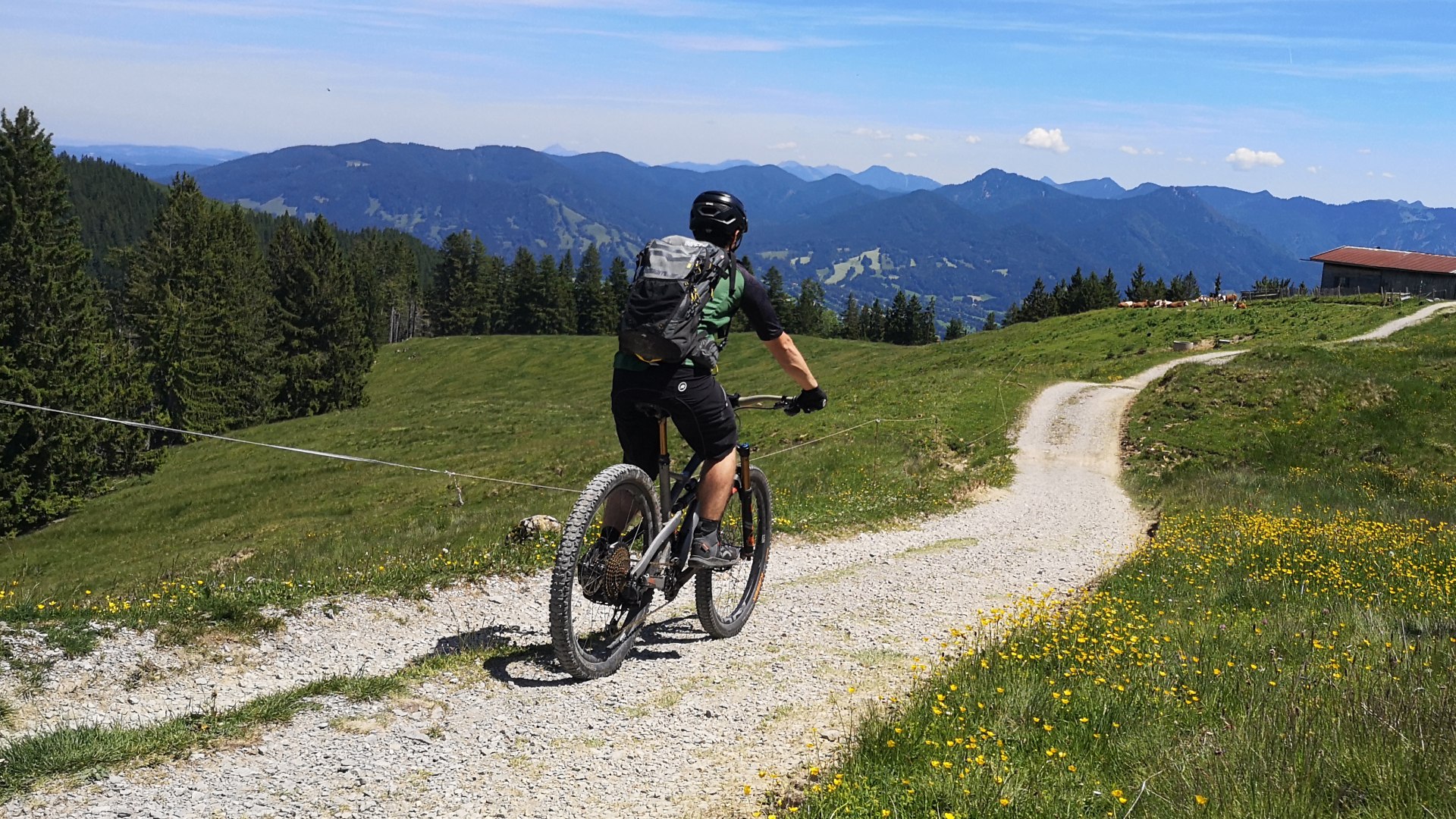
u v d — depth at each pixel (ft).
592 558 17.01
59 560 115.24
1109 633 21.98
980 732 14.42
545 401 281.33
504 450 167.84
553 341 438.40
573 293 547.08
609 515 17.70
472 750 14.11
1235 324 225.15
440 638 21.22
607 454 137.28
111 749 12.88
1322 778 12.30
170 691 16.96
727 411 18.19
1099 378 166.91
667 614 22.67
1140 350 202.90
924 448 103.50
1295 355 136.05
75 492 152.97
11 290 160.04
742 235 18.51
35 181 172.35
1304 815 11.31
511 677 17.39
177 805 11.70
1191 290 491.72
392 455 184.44
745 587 23.71
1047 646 20.17
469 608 23.50
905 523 47.57
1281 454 102.47
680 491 19.16
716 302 17.21
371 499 123.34
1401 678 17.12
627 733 15.10
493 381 373.40
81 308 172.65
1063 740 14.57
